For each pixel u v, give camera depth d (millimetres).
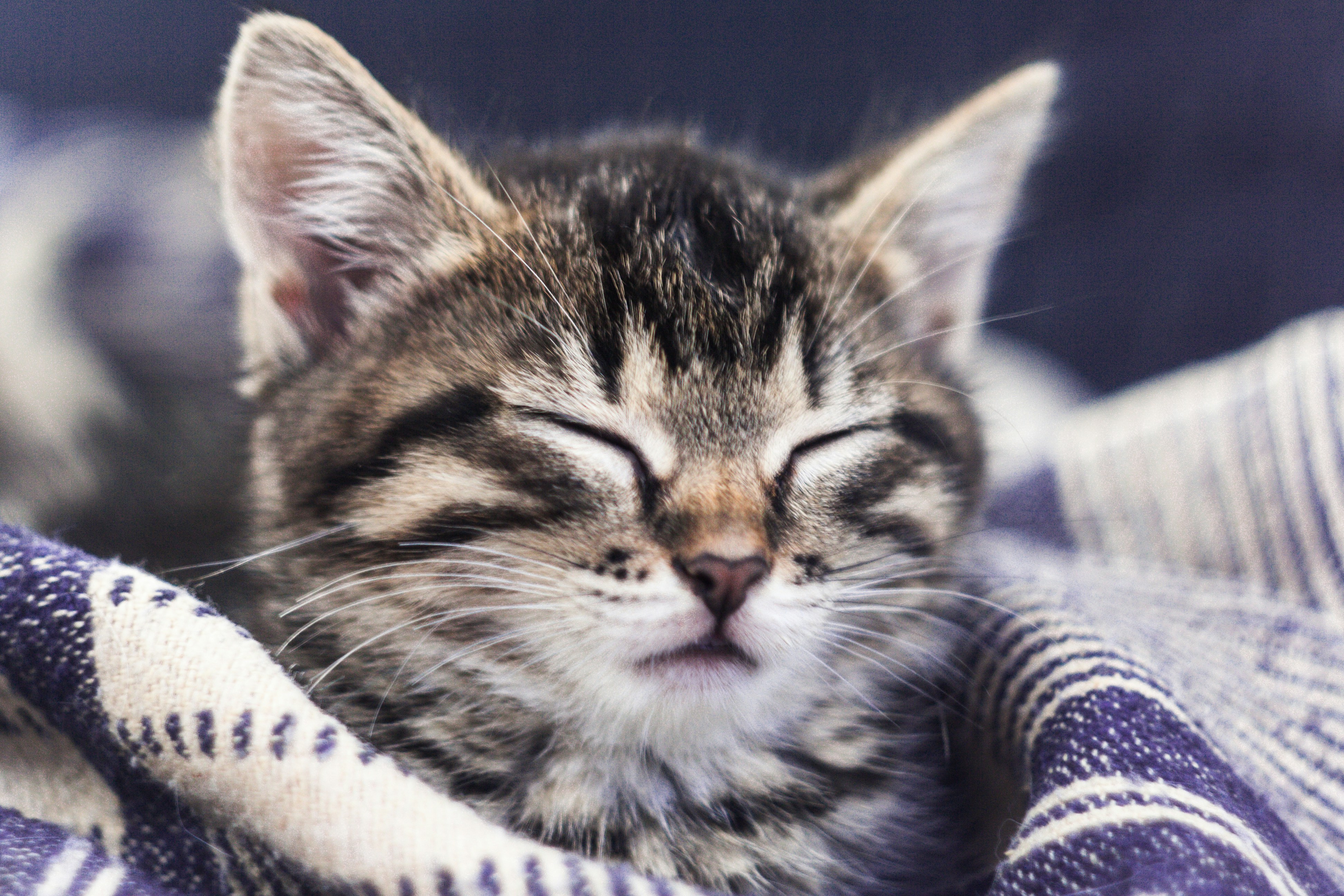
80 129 495
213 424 305
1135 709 223
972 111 266
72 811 215
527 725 243
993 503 294
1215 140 415
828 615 245
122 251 387
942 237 270
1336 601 273
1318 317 302
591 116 462
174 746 211
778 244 254
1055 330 431
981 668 248
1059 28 429
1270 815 219
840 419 249
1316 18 407
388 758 214
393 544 239
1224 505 289
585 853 240
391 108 245
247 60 241
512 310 242
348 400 245
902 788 255
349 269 251
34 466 319
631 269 244
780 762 250
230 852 212
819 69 454
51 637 214
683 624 237
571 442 239
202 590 254
